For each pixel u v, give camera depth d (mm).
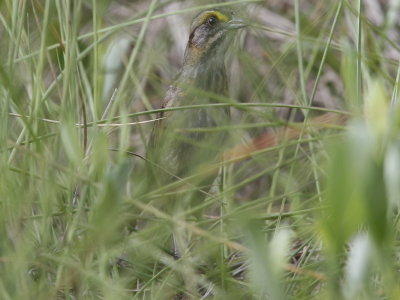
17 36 10164
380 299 8266
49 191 9023
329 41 10672
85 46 13508
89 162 10000
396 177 6391
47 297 8570
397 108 6559
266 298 9078
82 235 9492
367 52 12492
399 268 8703
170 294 9453
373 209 6207
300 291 9102
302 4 15188
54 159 9906
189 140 11203
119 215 8938
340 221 6289
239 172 12109
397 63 11969
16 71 11047
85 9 14062
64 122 8836
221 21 12836
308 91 14492
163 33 14969
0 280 8375
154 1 10656
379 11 14508
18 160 10617
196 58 12773
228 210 10688
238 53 14125
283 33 12555
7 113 9430
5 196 8992
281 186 12438
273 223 10688
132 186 11758
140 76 14039
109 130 10836
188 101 12188
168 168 11992
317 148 11539
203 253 9688
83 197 9055
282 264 7172
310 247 10141
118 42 12945
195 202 11203
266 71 14625
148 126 13992
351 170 6051
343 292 7855
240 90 14461
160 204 10977
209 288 9461
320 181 11102
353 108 9070
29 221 9094
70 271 8836
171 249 10938
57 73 12906
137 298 9500
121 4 14859
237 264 10203
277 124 9914
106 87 11758
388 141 6359
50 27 11758
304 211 9539
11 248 9453
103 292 9031
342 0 10727
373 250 6836
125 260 9734
